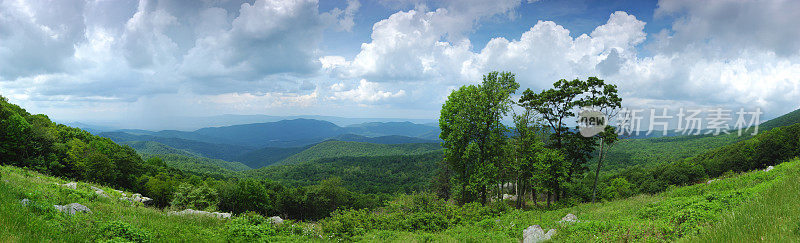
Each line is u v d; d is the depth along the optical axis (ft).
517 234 50.26
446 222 65.00
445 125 107.45
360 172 636.89
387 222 65.26
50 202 39.88
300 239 44.57
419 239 51.42
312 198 293.84
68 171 167.12
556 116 102.58
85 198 49.65
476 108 94.22
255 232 41.37
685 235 30.94
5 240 21.98
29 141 150.00
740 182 74.49
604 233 39.01
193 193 150.51
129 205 54.90
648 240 32.63
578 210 72.74
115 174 192.95
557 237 42.63
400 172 610.24
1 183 40.63
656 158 415.85
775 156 207.82
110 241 28.04
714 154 270.87
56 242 24.95
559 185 97.91
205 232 39.81
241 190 222.07
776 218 25.40
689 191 79.00
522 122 94.94
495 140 95.91
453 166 107.24
